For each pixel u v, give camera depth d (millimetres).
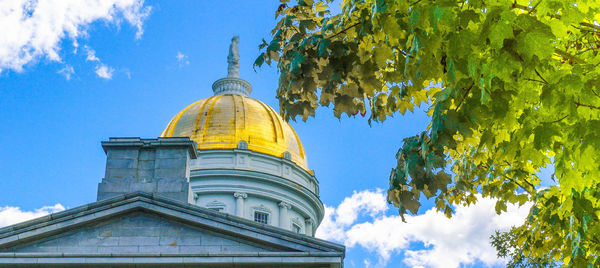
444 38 6281
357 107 9078
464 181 11867
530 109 6305
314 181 54125
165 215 22906
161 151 25078
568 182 6676
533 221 12219
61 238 22562
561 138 6531
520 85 6102
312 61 7996
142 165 24766
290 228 50094
